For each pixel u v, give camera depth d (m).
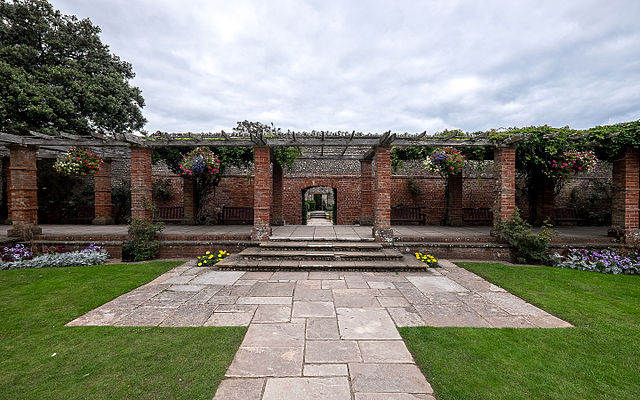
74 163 8.59
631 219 7.26
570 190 13.94
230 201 13.90
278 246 6.80
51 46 12.23
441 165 9.21
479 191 13.87
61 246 7.37
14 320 3.49
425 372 2.44
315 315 3.67
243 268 5.95
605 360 2.65
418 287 4.86
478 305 4.05
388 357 2.68
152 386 2.23
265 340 3.00
